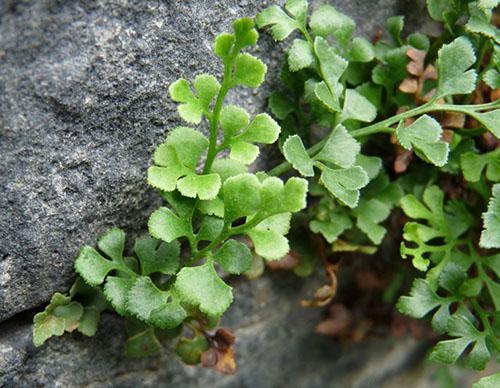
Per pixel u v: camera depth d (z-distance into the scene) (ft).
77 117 0.30
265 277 0.40
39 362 0.34
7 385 0.33
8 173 0.30
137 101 0.31
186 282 0.30
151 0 0.30
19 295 0.31
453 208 0.36
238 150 0.30
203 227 0.31
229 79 0.30
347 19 0.34
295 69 0.32
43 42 0.29
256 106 0.35
